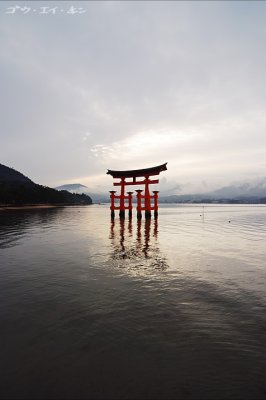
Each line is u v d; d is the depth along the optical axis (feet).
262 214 213.66
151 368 14.19
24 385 12.83
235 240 62.28
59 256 42.34
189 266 36.45
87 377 13.42
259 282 29.37
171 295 25.22
